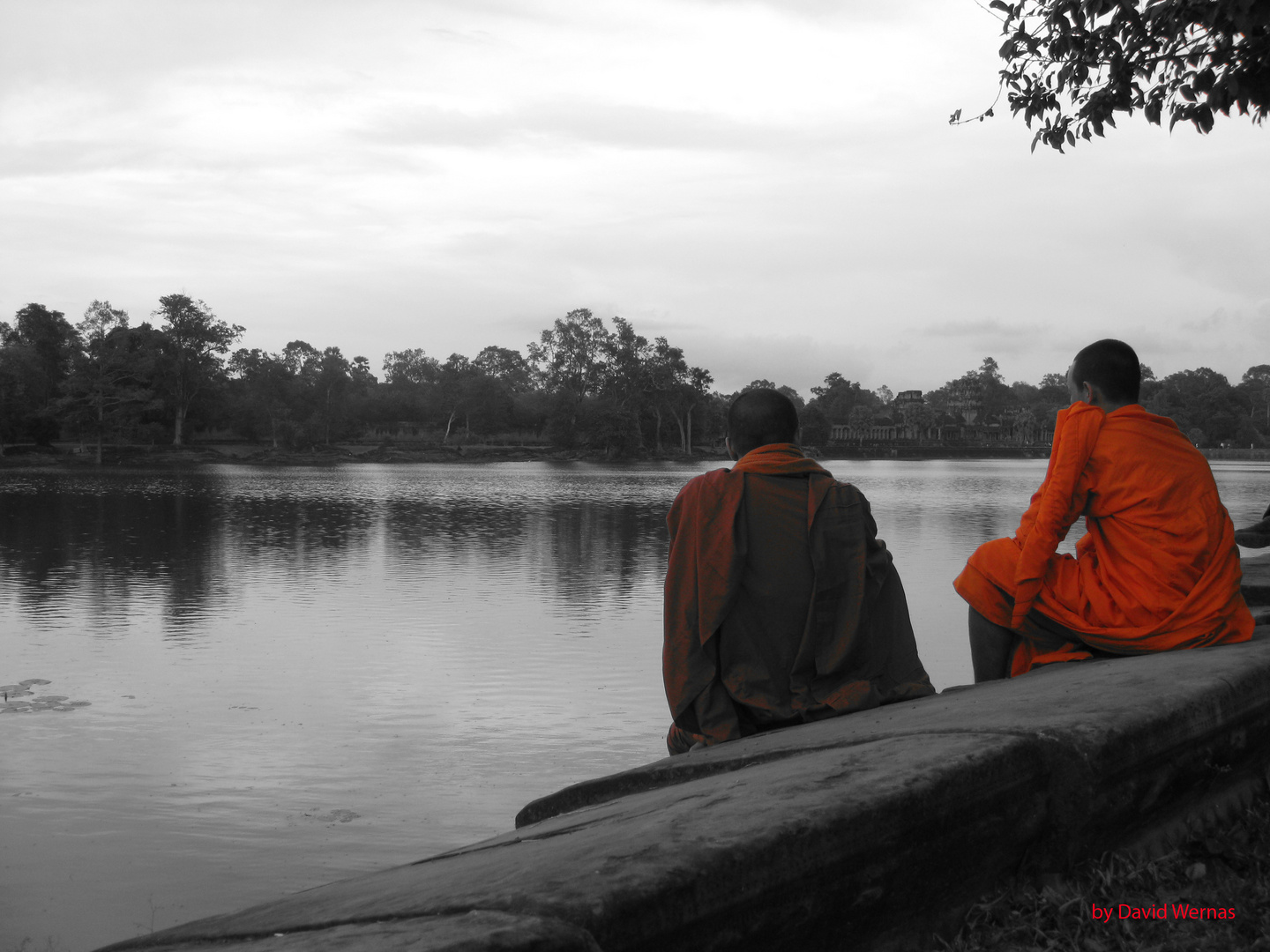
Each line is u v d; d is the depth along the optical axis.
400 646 13.17
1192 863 2.09
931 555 24.98
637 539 29.27
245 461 116.81
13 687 10.79
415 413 153.50
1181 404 194.25
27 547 26.22
